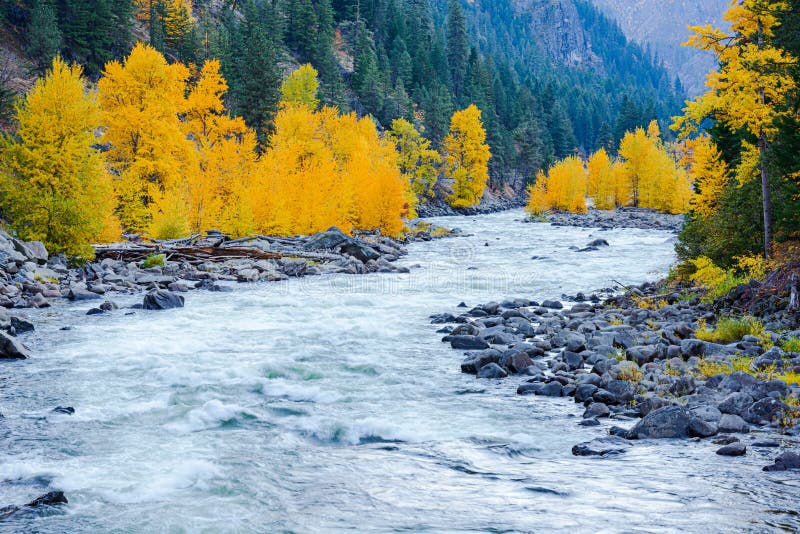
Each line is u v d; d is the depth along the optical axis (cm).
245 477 881
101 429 1098
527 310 2414
